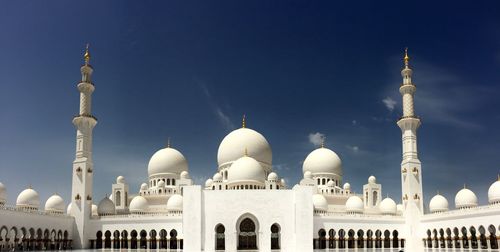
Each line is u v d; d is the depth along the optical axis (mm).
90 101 102938
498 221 76125
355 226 95500
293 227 87250
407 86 102188
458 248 91562
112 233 95938
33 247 84625
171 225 92562
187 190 88062
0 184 91938
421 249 90188
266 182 98500
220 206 88000
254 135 109375
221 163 109188
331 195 108562
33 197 100000
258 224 87812
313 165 116688
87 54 104125
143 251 87688
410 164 98562
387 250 88312
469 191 97250
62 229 92688
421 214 96750
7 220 77562
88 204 97875
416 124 101125
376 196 113062
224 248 87688
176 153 117125
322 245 96562
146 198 107312
